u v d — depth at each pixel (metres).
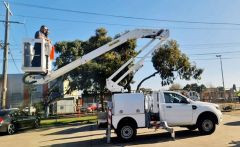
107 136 14.95
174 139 14.40
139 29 16.16
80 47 32.56
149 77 29.84
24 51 11.96
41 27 12.54
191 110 15.48
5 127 21.47
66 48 32.38
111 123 14.91
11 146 15.94
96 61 29.34
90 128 22.28
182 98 15.63
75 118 33.72
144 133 17.22
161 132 17.22
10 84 44.50
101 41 30.81
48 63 12.46
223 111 31.94
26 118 23.69
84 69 28.70
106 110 15.82
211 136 14.94
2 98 26.12
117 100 15.01
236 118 23.36
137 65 16.44
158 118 15.32
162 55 29.56
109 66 27.41
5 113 22.08
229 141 13.41
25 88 44.22
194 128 17.17
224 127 18.14
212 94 51.91
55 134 20.12
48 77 13.18
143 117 14.97
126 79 22.16
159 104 15.38
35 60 11.99
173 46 29.83
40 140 17.53
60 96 36.25
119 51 28.38
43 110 38.91
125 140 14.76
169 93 15.61
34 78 13.00
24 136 20.20
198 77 31.03
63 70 14.59
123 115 14.90
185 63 30.08
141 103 15.08
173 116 15.38
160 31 16.28
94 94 31.62
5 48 26.39
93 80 30.39
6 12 26.38
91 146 14.14
